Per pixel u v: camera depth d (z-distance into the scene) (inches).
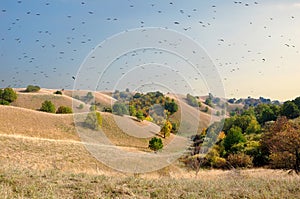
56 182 413.1
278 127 1003.3
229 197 389.1
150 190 406.9
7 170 437.7
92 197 361.7
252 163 1119.6
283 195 397.1
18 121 1493.6
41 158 901.2
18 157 912.3
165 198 377.4
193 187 430.3
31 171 454.6
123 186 413.1
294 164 823.7
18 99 2532.0
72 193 372.2
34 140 1111.0
